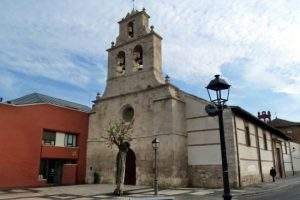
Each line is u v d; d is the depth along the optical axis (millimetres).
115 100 30406
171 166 24406
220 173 24141
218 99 8922
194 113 26594
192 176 25594
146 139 26703
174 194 19781
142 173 26219
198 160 25547
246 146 26938
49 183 27812
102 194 20375
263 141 32562
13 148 25031
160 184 24641
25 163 25703
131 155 27812
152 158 25875
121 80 30703
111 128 24844
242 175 24797
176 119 25734
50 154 28000
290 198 16719
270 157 33906
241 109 25156
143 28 30453
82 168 30734
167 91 26438
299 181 30312
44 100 33344
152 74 28172
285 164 40719
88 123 32312
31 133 26594
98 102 32000
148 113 27281
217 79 8961
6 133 24719
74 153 30359
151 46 29094
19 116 25875
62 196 19469
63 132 29812
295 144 48375
